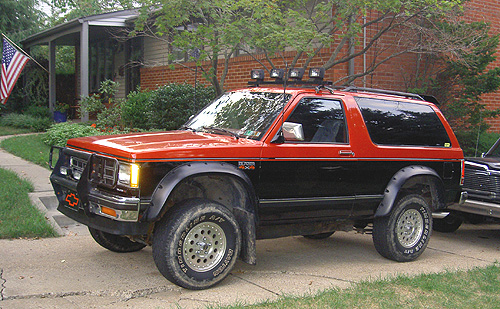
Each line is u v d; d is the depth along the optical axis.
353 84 11.73
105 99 21.42
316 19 11.22
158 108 13.63
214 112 6.16
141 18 9.71
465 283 5.27
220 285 5.12
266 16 9.42
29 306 4.32
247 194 5.14
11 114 19.62
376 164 6.01
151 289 4.90
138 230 4.67
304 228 5.89
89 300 4.56
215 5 9.01
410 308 4.48
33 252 5.97
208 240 4.91
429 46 10.54
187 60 15.79
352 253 6.74
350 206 5.89
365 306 4.49
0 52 21.17
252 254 5.15
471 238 8.09
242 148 5.09
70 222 7.42
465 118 12.30
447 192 6.69
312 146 5.53
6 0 21.58
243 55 13.80
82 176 4.83
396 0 9.23
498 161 7.55
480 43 11.27
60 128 13.97
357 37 10.90
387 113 6.27
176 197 5.33
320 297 4.68
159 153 4.66
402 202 6.20
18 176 9.30
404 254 6.25
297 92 5.65
